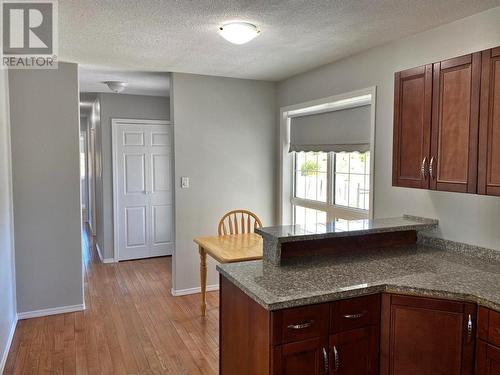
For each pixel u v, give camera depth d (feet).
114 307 13.07
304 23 8.54
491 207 7.96
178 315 12.44
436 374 6.44
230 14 8.02
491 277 6.93
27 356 9.82
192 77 13.97
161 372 9.12
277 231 8.27
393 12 7.93
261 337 6.10
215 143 14.55
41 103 11.86
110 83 15.55
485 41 7.89
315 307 6.10
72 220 12.48
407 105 8.23
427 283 6.61
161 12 7.89
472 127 6.96
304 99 13.62
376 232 8.67
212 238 12.23
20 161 11.71
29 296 12.09
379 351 6.72
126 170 19.04
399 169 8.47
